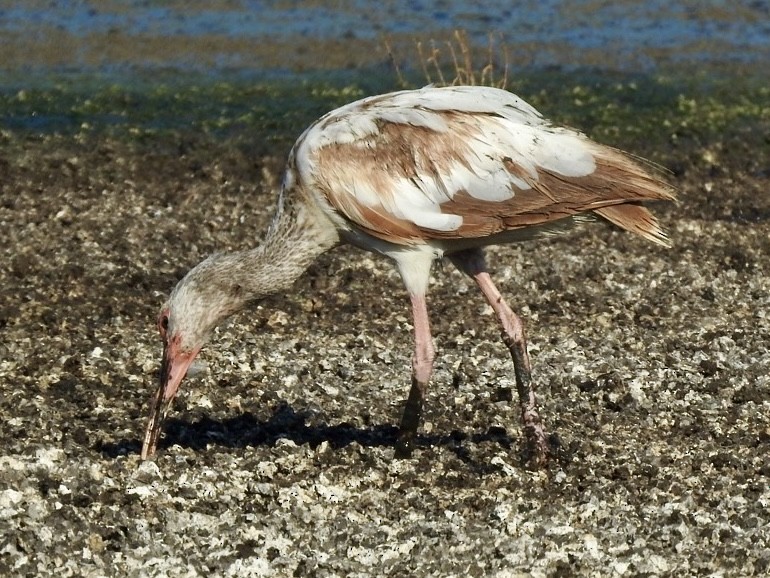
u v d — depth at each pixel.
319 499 11.93
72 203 21.97
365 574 10.51
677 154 25.67
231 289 12.80
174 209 21.92
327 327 16.88
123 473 12.19
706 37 32.69
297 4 34.09
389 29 32.34
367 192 12.28
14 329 16.47
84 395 14.38
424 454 12.95
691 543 11.21
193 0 34.16
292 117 27.23
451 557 10.85
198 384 14.77
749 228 21.64
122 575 10.43
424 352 12.63
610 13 34.12
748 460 12.98
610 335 16.70
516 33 32.25
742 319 17.53
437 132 12.28
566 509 11.79
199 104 27.86
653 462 12.88
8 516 11.15
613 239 20.64
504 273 18.80
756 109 28.52
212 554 10.73
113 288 18.14
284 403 14.33
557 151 12.12
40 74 29.22
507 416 14.12
